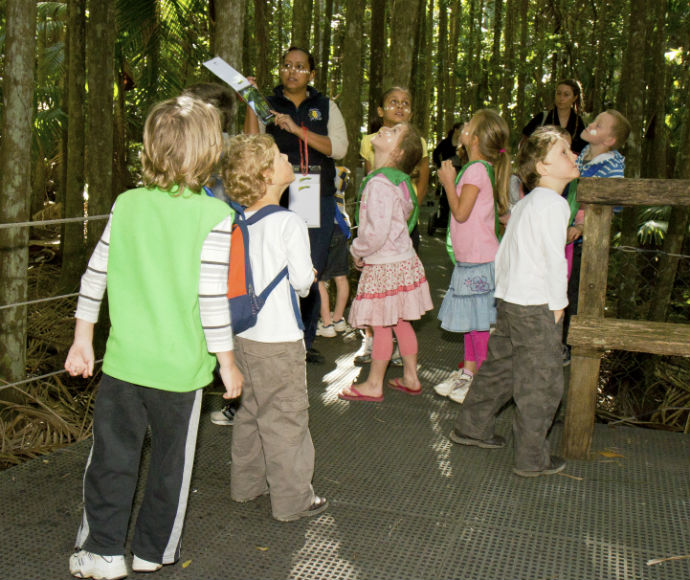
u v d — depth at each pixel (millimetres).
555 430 3824
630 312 6227
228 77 3736
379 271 4023
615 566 2580
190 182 2258
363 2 8227
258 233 2707
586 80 13633
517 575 2520
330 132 4363
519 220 3168
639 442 3637
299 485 2820
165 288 2262
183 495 2404
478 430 3541
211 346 2260
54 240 9930
